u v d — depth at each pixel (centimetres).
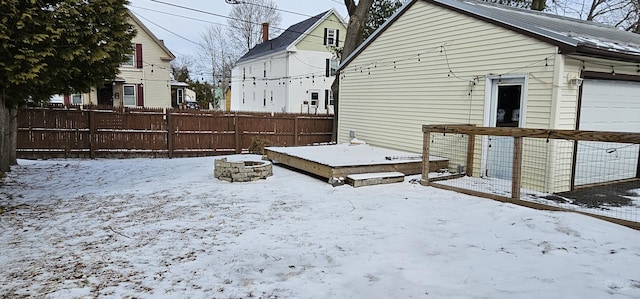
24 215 533
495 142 742
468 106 785
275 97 2503
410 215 518
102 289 316
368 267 354
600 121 704
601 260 358
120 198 632
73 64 616
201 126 1273
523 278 325
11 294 307
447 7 823
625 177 775
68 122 1120
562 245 396
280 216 521
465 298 294
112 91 1959
